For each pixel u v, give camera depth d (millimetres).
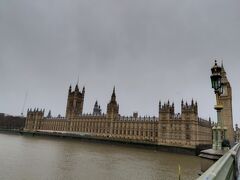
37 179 36094
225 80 65625
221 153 12281
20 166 45438
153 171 49406
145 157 76812
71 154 71688
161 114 120688
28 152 69875
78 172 43469
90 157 67062
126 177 42000
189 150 101312
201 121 117062
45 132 184125
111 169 48938
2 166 44062
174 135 112438
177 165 60219
